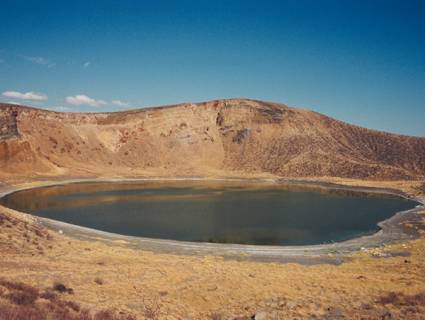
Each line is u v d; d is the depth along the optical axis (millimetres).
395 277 28766
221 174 158750
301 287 25531
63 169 135250
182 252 41656
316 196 99938
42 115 155750
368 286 25531
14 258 28969
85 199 83688
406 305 21375
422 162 168375
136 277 26547
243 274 29266
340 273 30812
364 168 156375
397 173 150375
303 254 42656
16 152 124312
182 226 58438
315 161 165500
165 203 80625
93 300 20094
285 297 23109
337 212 74875
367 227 61094
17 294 17266
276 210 75438
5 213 45000
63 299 19141
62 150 148875
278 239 52094
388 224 63125
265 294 23688
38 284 21531
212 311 20609
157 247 43625
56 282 22516
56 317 15188
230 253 41938
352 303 21828
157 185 118562
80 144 157125
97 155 156875
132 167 157625
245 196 95938
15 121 141125
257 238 52406
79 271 26688
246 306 21375
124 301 20719
